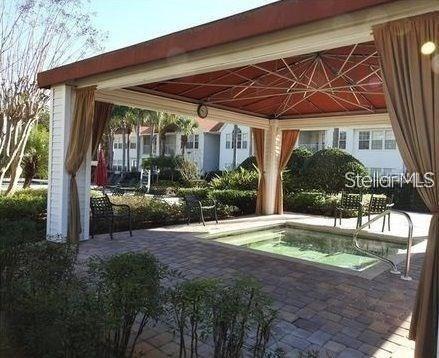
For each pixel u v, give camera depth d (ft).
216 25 11.77
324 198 34.09
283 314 10.46
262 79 20.12
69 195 18.61
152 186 57.16
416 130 8.19
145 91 21.08
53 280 8.21
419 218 34.42
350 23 9.44
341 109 27.37
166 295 7.00
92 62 16.46
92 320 6.01
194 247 18.30
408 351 8.56
